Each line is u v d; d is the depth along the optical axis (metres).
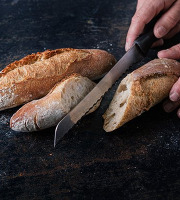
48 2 0.72
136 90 0.43
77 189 0.38
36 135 0.44
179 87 0.43
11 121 0.44
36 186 0.39
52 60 0.48
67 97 0.45
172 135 0.44
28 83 0.47
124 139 0.44
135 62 0.50
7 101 0.46
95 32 0.63
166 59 0.48
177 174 0.40
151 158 0.41
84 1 0.72
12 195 0.38
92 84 0.48
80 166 0.41
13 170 0.41
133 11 0.69
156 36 0.50
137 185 0.39
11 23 0.66
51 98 0.44
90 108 0.44
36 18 0.68
